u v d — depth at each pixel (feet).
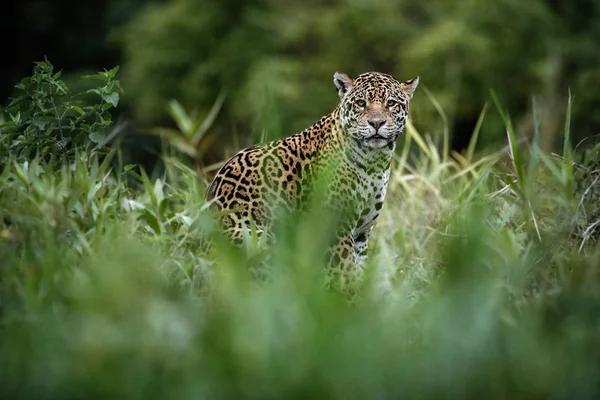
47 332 25.17
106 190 35.81
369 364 23.79
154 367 23.88
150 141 88.84
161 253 31.19
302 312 25.76
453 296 26.84
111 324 25.77
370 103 37.73
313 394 22.89
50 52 126.31
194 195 39.24
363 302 28.78
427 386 23.47
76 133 37.68
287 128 83.20
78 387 23.00
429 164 51.93
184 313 26.71
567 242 34.47
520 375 24.02
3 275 28.48
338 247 37.78
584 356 24.91
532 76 88.33
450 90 84.94
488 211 35.86
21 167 33.12
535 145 35.06
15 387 23.43
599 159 38.73
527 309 28.76
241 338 24.66
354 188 38.17
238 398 22.88
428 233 40.19
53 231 30.09
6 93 125.59
